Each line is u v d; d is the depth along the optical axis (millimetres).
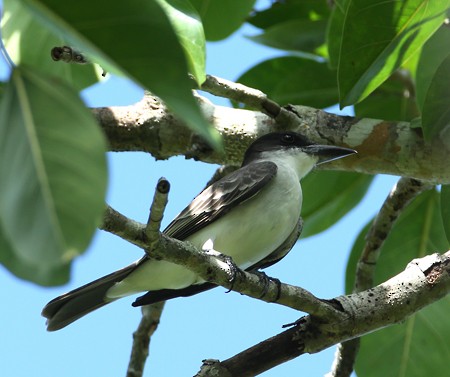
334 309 8906
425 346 11234
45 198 4184
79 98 4352
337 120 10867
